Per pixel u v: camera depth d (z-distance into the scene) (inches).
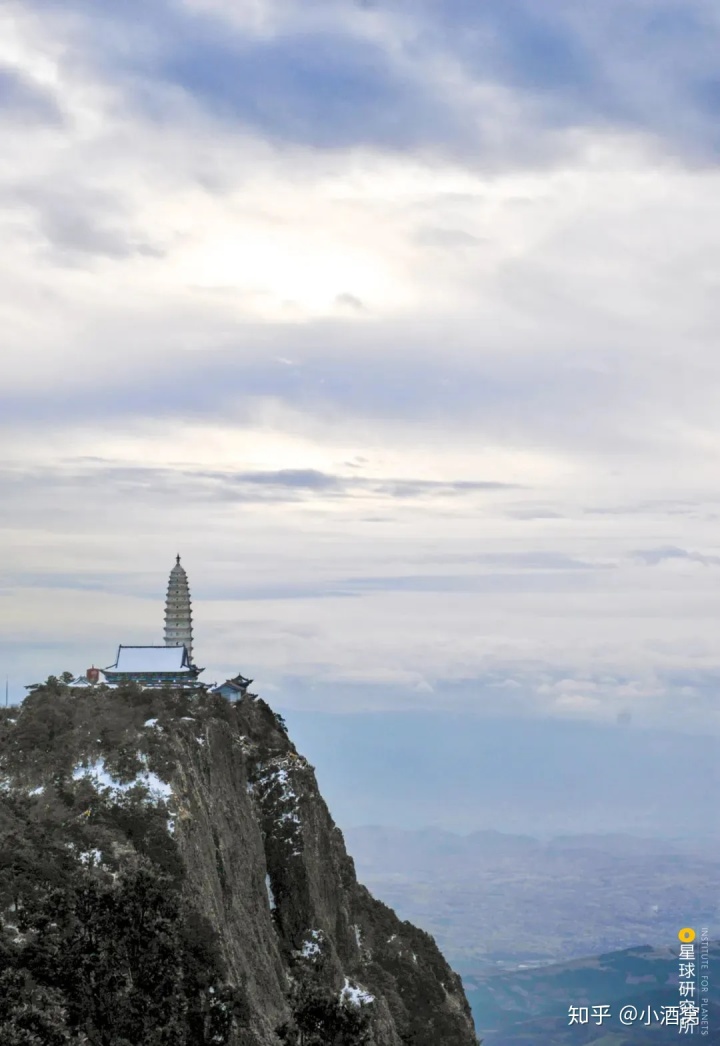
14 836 6397.6
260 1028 6540.4
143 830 6870.1
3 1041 4692.4
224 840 7775.6
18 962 5211.6
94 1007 5270.7
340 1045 5935.0
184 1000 5659.5
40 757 7386.8
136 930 5506.9
